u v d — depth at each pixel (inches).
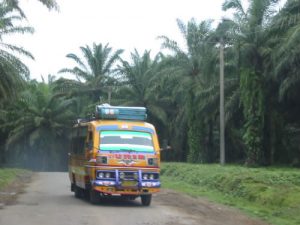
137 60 2265.0
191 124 1740.9
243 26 1395.2
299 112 1470.2
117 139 673.6
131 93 2235.5
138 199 763.4
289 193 700.7
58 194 846.5
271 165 1412.4
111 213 585.9
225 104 1534.2
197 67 1766.7
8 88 1251.8
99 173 653.3
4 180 1115.9
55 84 2566.4
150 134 690.8
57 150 2522.1
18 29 1316.4
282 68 1280.8
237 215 612.1
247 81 1392.7
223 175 967.0
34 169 2524.6
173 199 790.5
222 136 1358.3
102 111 698.2
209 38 1526.8
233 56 1450.5
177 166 1423.5
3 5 1286.9
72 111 2556.6
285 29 1273.4
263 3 1380.4
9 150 2539.4
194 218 566.6
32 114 2461.9
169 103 2218.3
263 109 1397.6
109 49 2583.7
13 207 627.8
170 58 1804.9
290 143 1497.3
